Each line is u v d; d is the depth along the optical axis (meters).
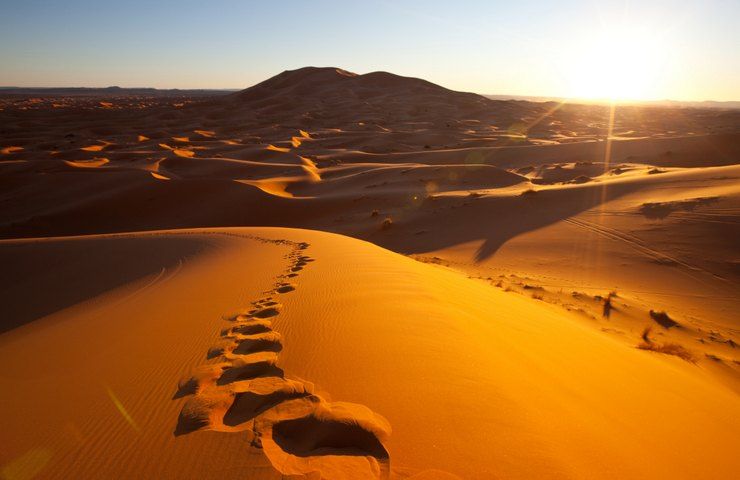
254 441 3.45
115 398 4.68
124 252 22.33
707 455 4.09
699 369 9.60
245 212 47.69
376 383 4.41
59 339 7.88
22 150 98.81
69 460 3.57
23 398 5.04
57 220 46.50
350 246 16.64
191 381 4.79
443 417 3.76
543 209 34.28
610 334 11.96
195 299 9.71
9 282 20.17
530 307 11.26
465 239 30.98
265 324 6.74
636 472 3.39
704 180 32.53
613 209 30.91
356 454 3.29
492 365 5.04
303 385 4.38
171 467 3.30
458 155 84.50
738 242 22.03
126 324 8.19
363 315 6.89
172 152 91.56
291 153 89.69
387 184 54.59
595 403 4.66
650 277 20.02
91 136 136.38
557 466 3.23
